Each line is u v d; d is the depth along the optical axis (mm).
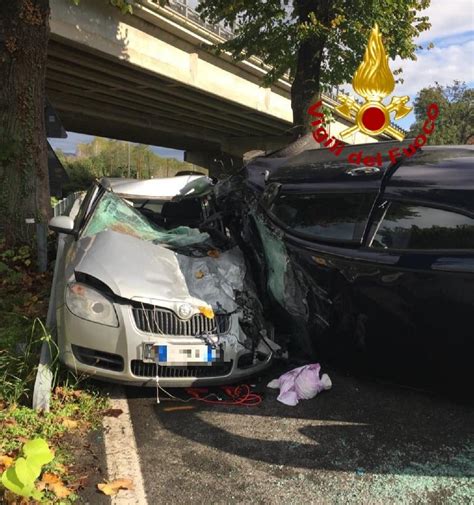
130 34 19172
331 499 2758
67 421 3338
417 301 3361
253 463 3080
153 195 5637
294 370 4039
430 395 3883
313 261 3836
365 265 3549
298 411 3703
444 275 3250
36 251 6547
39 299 5469
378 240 3607
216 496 2775
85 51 17906
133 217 4918
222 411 3695
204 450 3203
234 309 3975
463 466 3043
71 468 2904
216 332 3816
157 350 3627
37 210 6723
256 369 3988
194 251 4488
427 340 3371
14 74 6457
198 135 39156
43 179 6820
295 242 3965
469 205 3340
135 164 63188
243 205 4785
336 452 3197
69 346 3689
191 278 4094
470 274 3168
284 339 4410
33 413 3367
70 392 3688
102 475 2877
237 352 3836
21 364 3791
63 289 3848
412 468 3027
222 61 25094
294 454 3174
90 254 3977
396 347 3521
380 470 3012
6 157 6477
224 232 5023
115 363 3633
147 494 2771
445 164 3701
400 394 3941
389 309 3482
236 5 11414
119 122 31859
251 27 12250
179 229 5090
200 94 25938
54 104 27328
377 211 3678
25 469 2312
